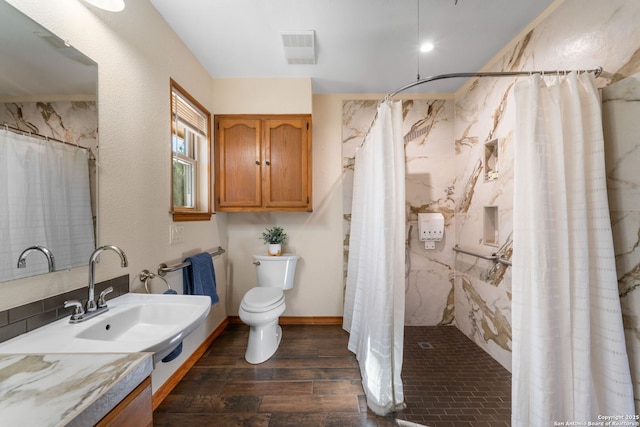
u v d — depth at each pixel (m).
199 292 1.79
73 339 0.79
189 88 1.92
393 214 1.47
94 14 1.08
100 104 1.11
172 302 1.17
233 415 1.39
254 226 2.59
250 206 2.27
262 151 2.28
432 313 2.59
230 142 2.28
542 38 1.55
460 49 1.91
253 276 2.58
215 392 1.56
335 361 1.89
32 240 0.84
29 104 0.83
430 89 2.52
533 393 1.04
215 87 2.34
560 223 1.05
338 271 2.62
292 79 2.34
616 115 1.12
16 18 0.81
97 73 1.10
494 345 1.97
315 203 2.61
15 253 0.79
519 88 1.12
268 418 1.37
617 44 1.16
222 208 2.26
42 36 0.88
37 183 0.85
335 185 2.62
